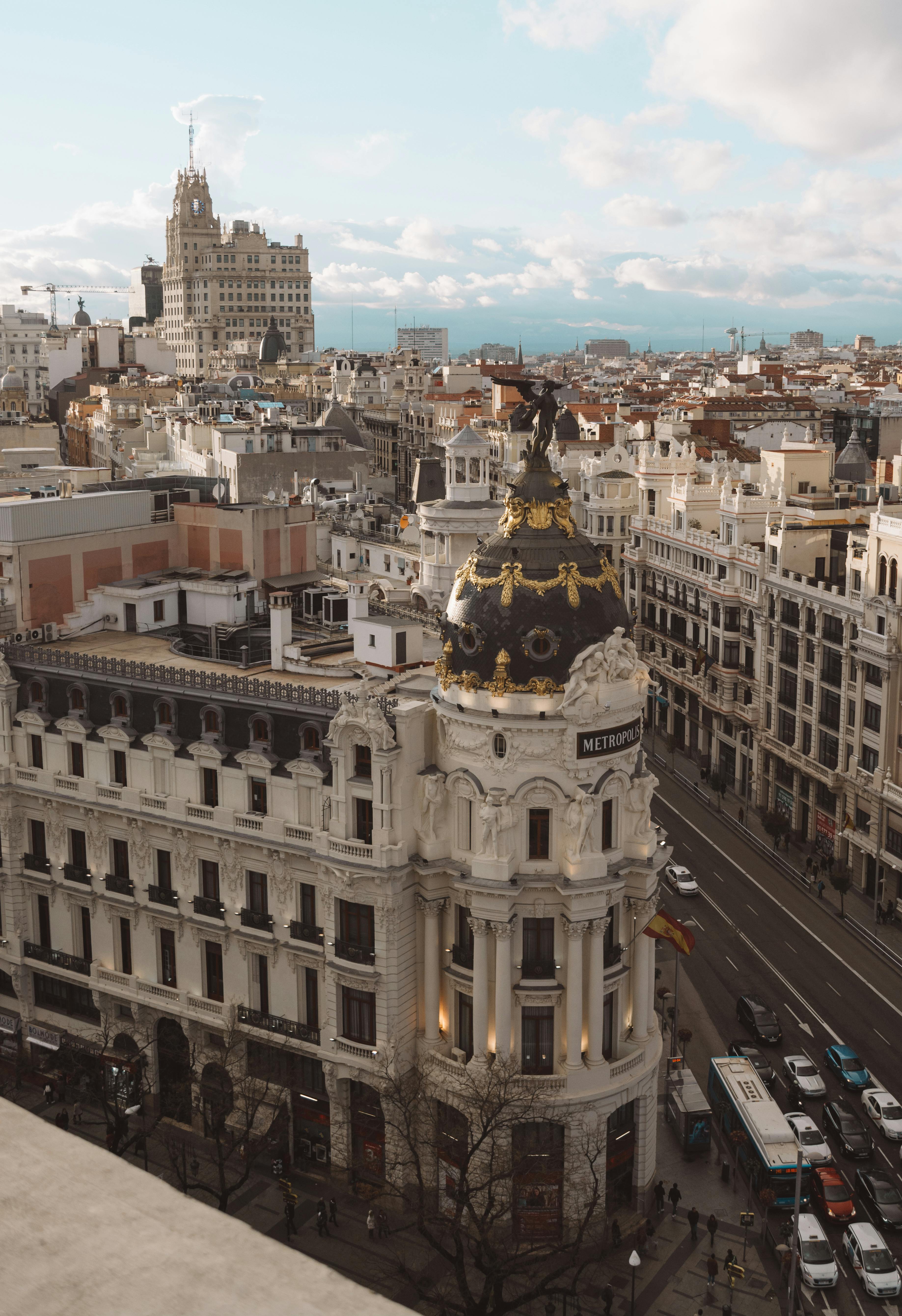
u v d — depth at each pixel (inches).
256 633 3976.4
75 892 3400.6
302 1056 3097.9
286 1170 3088.1
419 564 4990.2
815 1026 3814.0
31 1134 263.9
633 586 7308.1
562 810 2785.4
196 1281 228.8
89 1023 3476.9
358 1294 229.9
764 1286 2719.0
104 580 4190.5
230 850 3097.9
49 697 3442.4
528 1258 2797.7
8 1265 230.4
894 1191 2942.9
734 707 5999.0
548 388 2925.7
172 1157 2874.0
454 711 2827.3
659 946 4352.9
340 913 2938.0
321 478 7224.4
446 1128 2923.2
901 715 4552.2
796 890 4877.0
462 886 2780.5
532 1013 2866.6
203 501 4788.4
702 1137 3191.4
